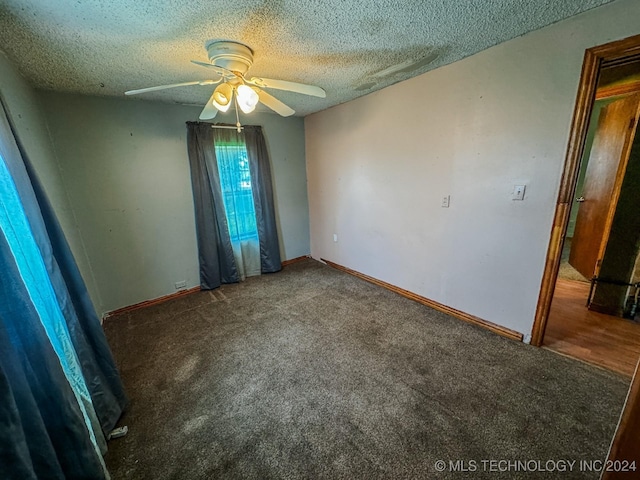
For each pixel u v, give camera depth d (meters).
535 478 1.16
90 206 2.55
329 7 1.27
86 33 1.40
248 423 1.48
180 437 1.42
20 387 0.85
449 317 2.47
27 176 1.20
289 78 2.24
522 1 1.32
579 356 1.88
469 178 2.15
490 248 2.13
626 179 2.10
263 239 3.65
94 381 1.40
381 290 3.10
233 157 3.26
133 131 2.66
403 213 2.76
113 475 1.25
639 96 2.28
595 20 1.43
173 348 2.17
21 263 1.04
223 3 1.20
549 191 1.76
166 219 2.98
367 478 1.19
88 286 2.46
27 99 1.90
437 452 1.29
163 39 1.50
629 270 2.21
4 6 1.14
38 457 0.89
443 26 1.52
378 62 1.98
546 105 1.68
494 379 1.71
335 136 3.34
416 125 2.44
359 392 1.66
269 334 2.31
